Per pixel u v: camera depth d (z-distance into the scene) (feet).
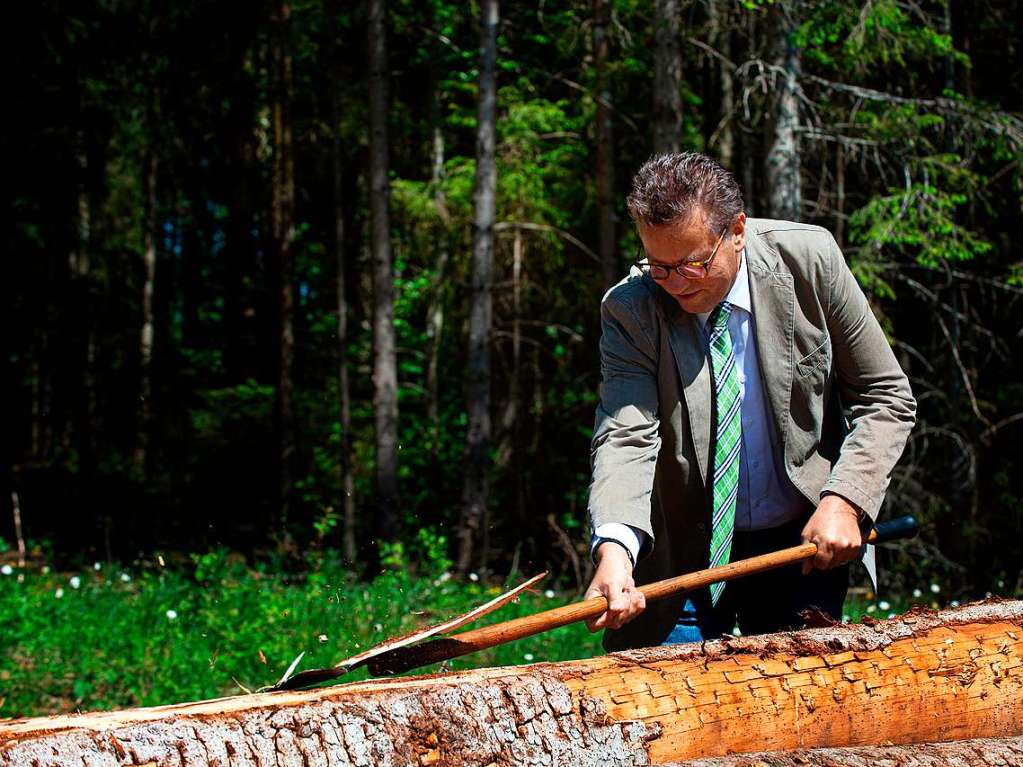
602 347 11.51
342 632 25.03
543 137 52.75
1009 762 9.82
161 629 25.50
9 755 6.73
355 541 45.21
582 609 9.59
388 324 43.75
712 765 8.69
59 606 27.09
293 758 7.44
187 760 7.14
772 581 11.87
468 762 7.98
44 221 49.49
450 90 55.21
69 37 46.39
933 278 44.98
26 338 52.47
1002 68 45.60
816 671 9.84
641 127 52.70
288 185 53.21
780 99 35.06
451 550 47.98
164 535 47.88
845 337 11.10
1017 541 43.88
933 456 45.09
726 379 10.93
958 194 37.68
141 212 68.90
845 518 10.60
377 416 43.52
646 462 10.77
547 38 52.65
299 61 57.11
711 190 10.09
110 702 21.99
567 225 52.54
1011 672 10.83
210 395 60.59
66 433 61.41
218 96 58.90
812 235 11.01
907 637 10.50
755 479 11.35
